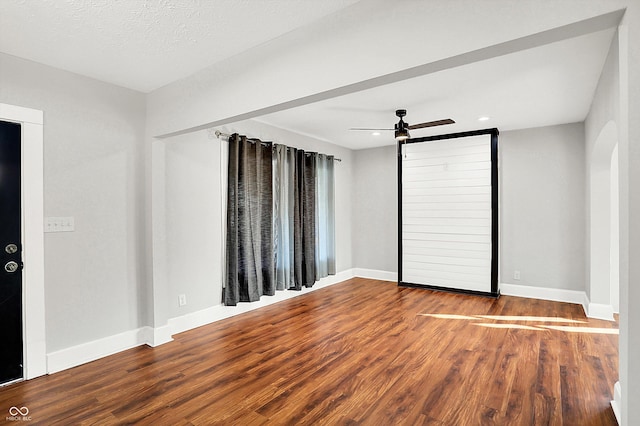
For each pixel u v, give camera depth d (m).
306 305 4.65
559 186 4.80
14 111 2.57
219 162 4.09
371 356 3.01
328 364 2.86
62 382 2.58
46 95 2.74
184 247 3.71
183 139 3.70
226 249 4.09
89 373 2.72
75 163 2.91
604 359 2.91
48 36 2.31
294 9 2.05
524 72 2.92
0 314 2.54
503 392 2.40
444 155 5.44
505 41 1.58
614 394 2.21
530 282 5.02
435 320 3.99
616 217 4.30
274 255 4.66
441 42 1.74
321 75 2.16
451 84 3.20
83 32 2.27
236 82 2.62
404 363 2.87
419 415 2.14
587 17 1.42
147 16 2.09
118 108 3.19
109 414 2.17
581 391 2.40
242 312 4.30
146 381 2.59
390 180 6.21
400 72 1.88
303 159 5.14
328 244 5.80
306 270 5.21
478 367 2.79
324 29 2.14
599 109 3.12
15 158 2.61
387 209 6.26
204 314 3.88
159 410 2.21
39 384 2.55
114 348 3.12
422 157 5.65
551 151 4.85
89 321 2.98
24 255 2.62
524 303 4.71
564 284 4.80
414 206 5.74
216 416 2.14
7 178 2.57
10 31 2.24
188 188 3.75
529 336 3.47
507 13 1.57
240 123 4.32
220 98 2.73
